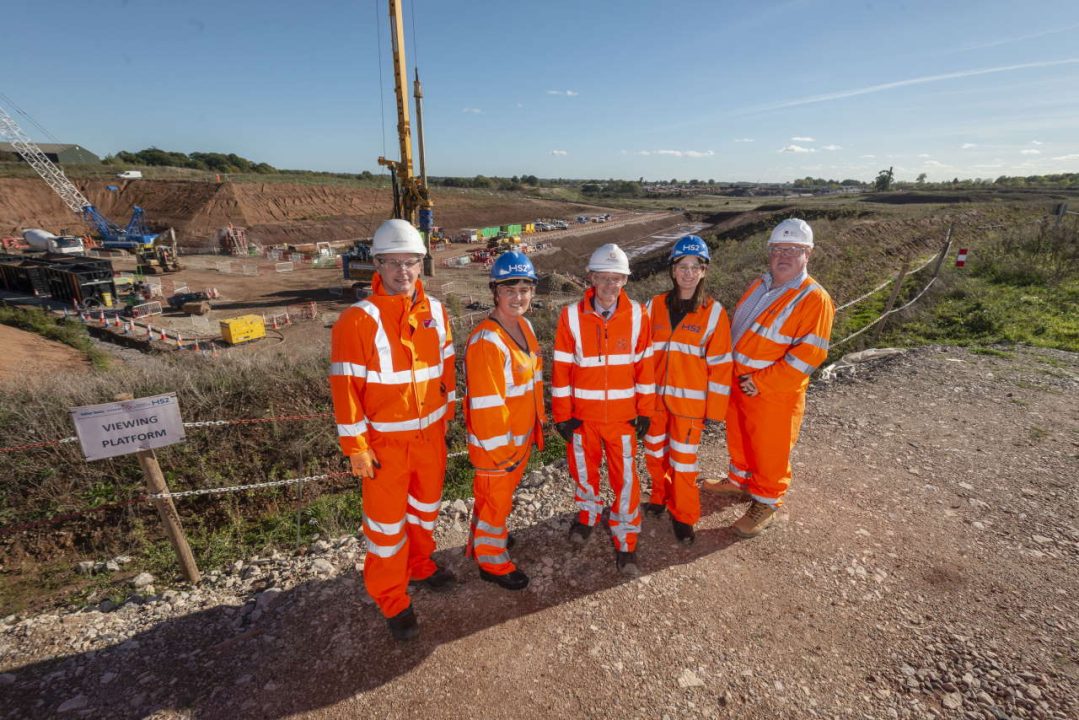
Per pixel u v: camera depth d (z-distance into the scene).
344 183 100.19
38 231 44.22
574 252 61.41
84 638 2.98
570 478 4.57
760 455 3.49
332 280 40.03
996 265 13.15
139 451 3.38
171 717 2.44
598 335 3.07
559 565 3.38
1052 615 2.86
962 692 2.42
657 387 3.43
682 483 3.41
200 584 3.71
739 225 45.53
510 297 2.79
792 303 3.27
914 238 20.38
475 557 3.35
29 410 5.92
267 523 4.96
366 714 2.42
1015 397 5.95
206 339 23.95
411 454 2.77
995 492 4.08
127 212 66.25
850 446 4.90
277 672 2.66
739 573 3.25
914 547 3.46
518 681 2.56
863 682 2.50
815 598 3.04
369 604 3.12
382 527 2.71
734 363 3.58
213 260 49.81
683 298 3.25
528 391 2.98
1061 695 2.38
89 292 28.64
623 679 2.56
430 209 36.22
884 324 9.68
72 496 5.04
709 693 2.47
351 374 2.54
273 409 6.56
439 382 2.85
